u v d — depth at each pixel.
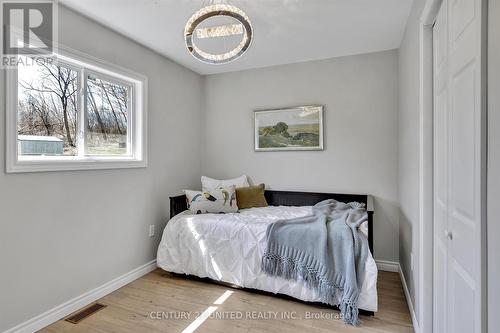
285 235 2.26
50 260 1.99
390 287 2.53
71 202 2.13
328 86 3.20
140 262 2.78
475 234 0.90
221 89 3.71
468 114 1.01
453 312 1.27
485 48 0.82
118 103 2.64
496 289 0.75
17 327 1.79
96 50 2.30
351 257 2.00
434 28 1.63
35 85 1.98
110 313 2.12
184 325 1.96
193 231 2.63
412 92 2.05
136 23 2.34
